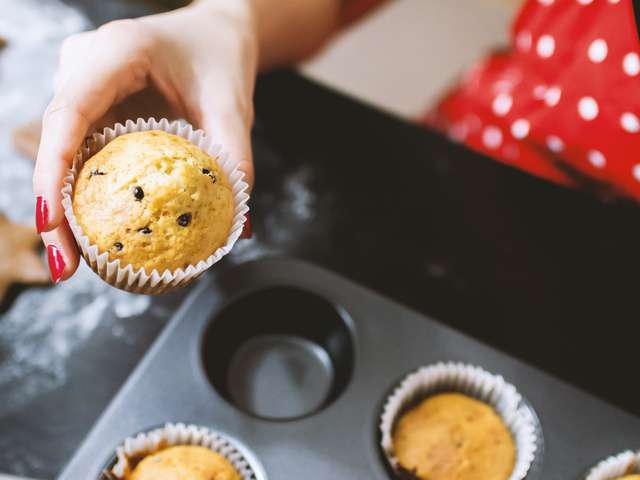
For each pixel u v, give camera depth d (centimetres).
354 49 87
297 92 45
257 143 44
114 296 38
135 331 38
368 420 34
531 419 35
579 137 46
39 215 30
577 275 40
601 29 43
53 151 30
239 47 38
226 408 34
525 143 50
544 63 49
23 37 48
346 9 53
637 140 43
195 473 32
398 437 35
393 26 90
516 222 42
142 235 30
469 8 93
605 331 39
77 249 31
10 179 42
